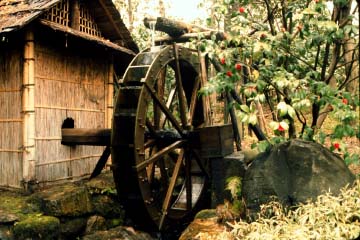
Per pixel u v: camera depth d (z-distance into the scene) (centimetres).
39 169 619
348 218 343
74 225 573
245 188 431
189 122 719
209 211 498
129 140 582
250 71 575
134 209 602
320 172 411
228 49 454
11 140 624
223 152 602
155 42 736
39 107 623
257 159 438
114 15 731
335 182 405
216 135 599
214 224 456
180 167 669
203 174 727
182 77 764
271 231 349
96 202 630
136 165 576
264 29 491
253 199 418
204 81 739
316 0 410
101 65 766
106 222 634
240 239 366
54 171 648
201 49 467
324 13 454
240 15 455
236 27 445
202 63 739
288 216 374
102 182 661
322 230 330
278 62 463
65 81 677
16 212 539
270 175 419
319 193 399
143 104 597
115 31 762
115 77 853
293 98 408
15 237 507
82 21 714
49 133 640
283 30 443
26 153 600
